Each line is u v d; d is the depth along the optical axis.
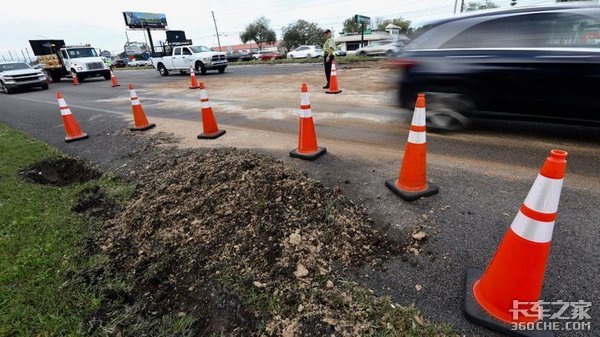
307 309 1.87
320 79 12.23
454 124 4.48
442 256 2.20
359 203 2.90
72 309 2.02
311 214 2.63
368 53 28.52
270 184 3.08
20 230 2.83
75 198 3.46
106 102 10.27
